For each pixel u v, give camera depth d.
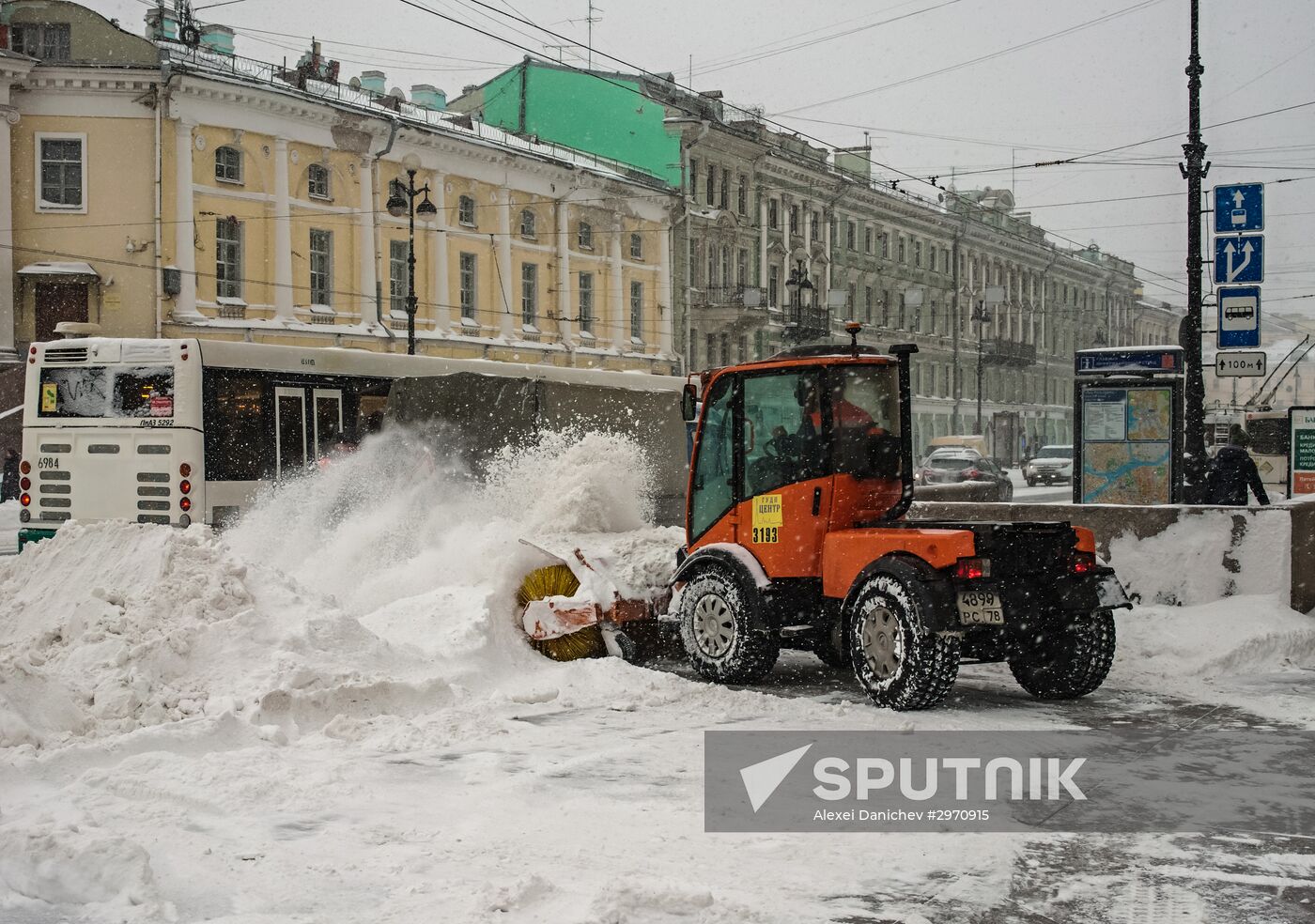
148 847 5.41
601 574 10.78
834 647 10.20
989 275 83.75
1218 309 18.64
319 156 39.84
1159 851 5.96
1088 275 98.62
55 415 18.00
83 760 6.80
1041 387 91.88
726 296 57.06
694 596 10.38
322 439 19.44
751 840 5.97
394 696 8.43
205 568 9.10
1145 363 17.72
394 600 11.80
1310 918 5.11
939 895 5.32
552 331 49.31
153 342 17.77
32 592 9.39
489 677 9.59
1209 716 9.09
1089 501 18.02
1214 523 12.45
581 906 4.86
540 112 56.16
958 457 40.16
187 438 17.47
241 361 18.25
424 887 5.12
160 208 35.81
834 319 64.69
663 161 54.47
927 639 8.91
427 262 43.72
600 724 8.52
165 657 8.18
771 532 10.18
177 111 35.94
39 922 4.68
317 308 39.94
